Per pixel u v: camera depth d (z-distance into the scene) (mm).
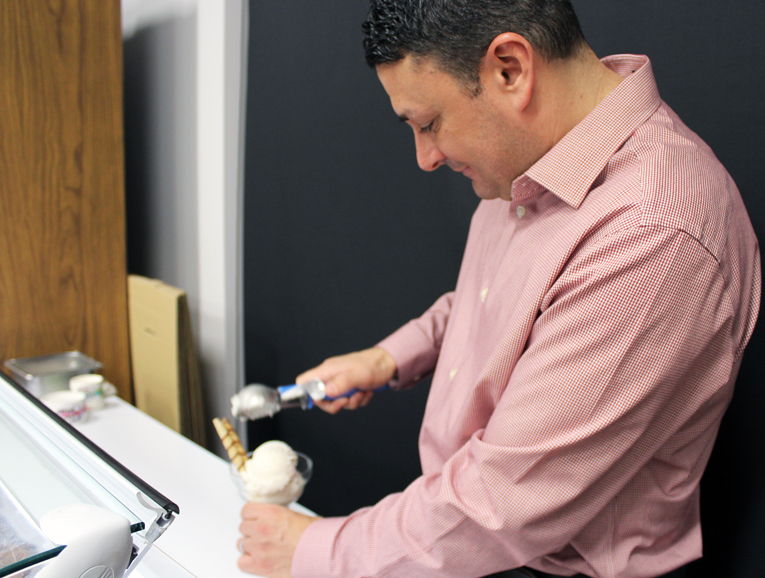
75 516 401
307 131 1472
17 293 1443
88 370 1322
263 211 1632
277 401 957
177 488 940
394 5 578
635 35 949
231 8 1576
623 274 519
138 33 1955
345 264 1462
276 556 713
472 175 716
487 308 738
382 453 1466
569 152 615
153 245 2074
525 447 561
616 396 532
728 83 862
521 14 557
